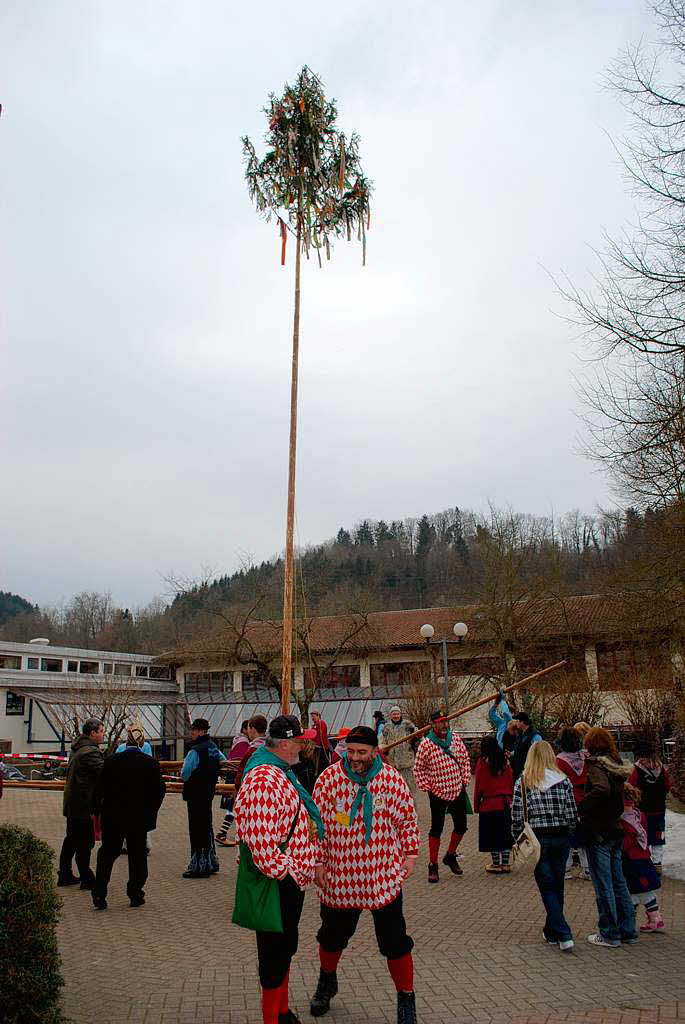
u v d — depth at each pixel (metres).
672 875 10.05
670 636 20.06
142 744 10.41
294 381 17.16
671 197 13.41
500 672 33.91
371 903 5.06
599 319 14.40
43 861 5.24
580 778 9.18
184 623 40.25
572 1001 5.52
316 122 18.14
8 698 32.75
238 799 4.69
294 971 6.38
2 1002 4.50
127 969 6.44
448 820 15.83
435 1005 5.48
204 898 9.21
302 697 38.06
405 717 29.22
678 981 5.94
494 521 37.38
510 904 8.88
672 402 15.14
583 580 36.28
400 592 60.34
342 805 5.20
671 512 17.31
